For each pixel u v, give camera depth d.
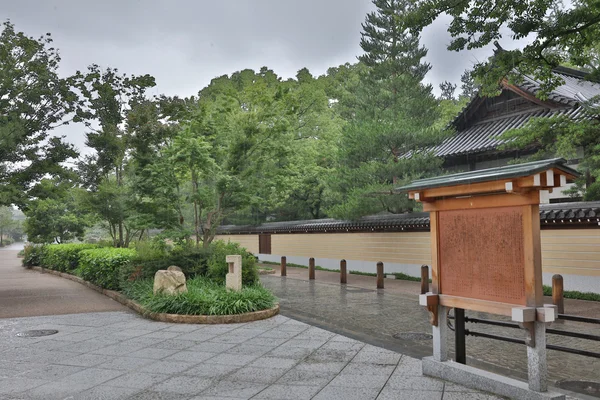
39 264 26.36
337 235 23.98
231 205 15.84
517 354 7.20
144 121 15.04
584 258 13.59
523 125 16.59
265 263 28.83
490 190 5.14
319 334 8.55
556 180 4.95
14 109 13.89
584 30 10.63
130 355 7.10
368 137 18.61
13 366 6.53
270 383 5.69
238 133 15.26
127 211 16.34
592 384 5.79
